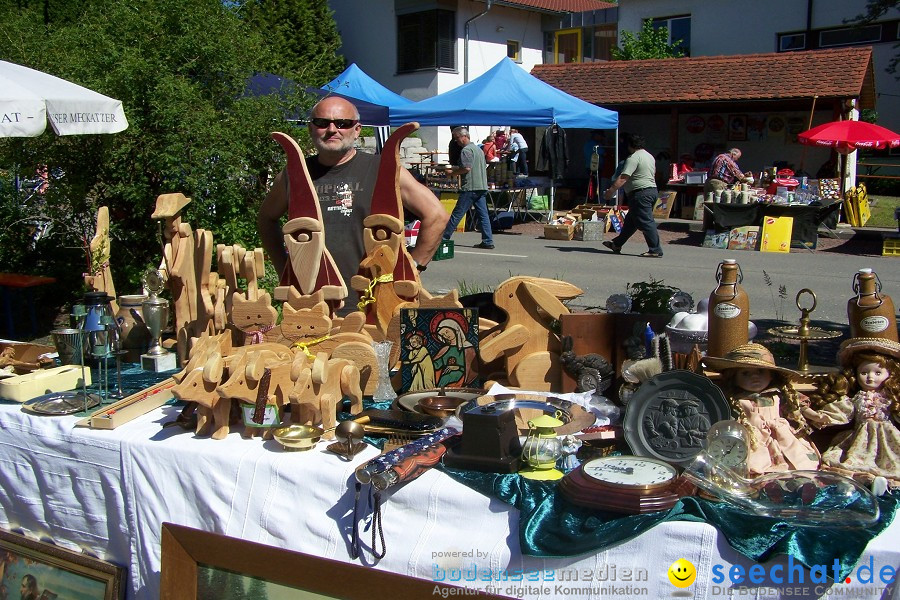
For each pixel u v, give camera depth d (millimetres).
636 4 21609
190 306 3230
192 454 2357
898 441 2068
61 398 2729
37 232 7691
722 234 12406
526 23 22188
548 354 2738
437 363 2764
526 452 2129
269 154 6840
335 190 3209
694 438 2096
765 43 20375
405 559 2064
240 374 2373
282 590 1985
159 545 2402
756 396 2184
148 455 2420
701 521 1808
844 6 19266
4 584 2623
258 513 2256
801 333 2477
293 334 2742
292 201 2885
